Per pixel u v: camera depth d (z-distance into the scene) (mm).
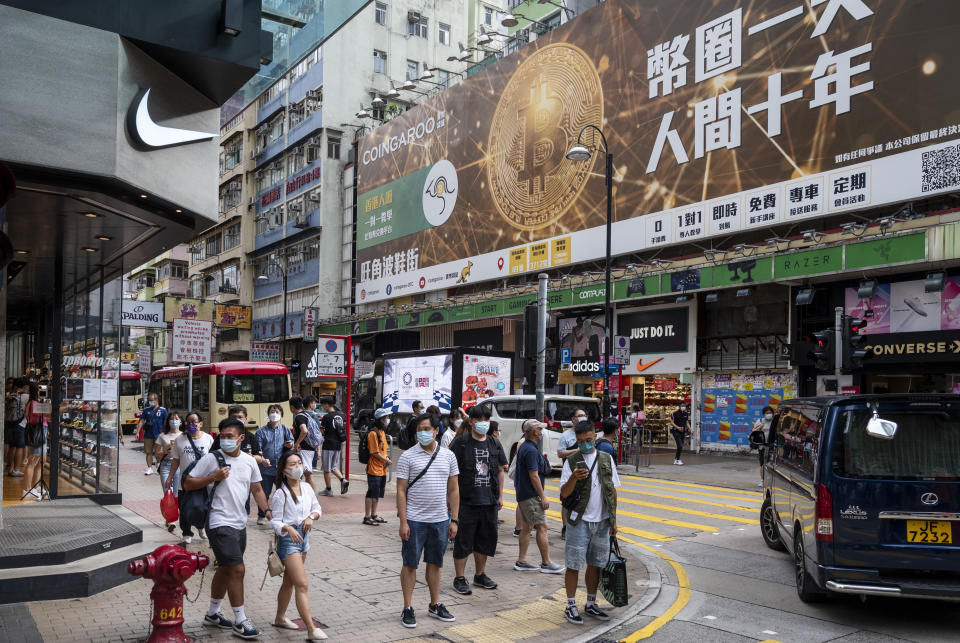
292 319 47375
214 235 58625
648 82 24594
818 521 6316
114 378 11570
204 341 18469
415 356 23453
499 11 54438
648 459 21469
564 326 29438
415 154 37438
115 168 6848
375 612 6484
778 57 20656
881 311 19266
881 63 18281
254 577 7598
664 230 23781
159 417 16969
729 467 20312
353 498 13617
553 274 29141
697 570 8516
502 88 31406
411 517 6242
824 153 19406
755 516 12328
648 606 7008
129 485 14797
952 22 17016
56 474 11141
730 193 21781
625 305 27453
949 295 17734
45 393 11945
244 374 21719
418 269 36594
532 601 7016
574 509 6422
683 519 12055
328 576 7676
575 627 6254
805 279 20391
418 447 6371
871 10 18516
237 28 7535
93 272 11555
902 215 18266
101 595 6750
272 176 51312
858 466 6301
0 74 6332
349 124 46156
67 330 11469
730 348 24078
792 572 8406
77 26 6738
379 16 48250
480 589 7391
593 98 26766
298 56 9086
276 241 49844
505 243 30844
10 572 6629
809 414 7316
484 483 7359
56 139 6562
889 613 6723
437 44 50969
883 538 6152
